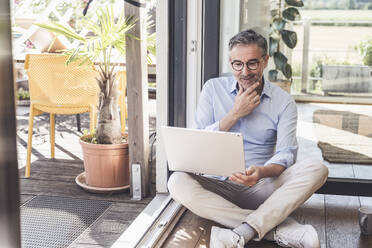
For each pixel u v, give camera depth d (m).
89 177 2.94
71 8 4.72
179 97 2.81
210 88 2.41
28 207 2.68
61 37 4.52
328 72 2.79
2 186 0.73
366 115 2.80
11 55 0.72
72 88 3.29
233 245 2.04
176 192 2.24
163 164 2.85
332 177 2.85
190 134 2.04
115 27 2.75
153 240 2.20
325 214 2.62
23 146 3.91
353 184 2.78
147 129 2.85
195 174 2.32
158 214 2.49
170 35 2.75
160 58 2.76
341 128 2.84
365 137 2.82
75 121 4.80
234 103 2.28
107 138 2.90
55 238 2.31
